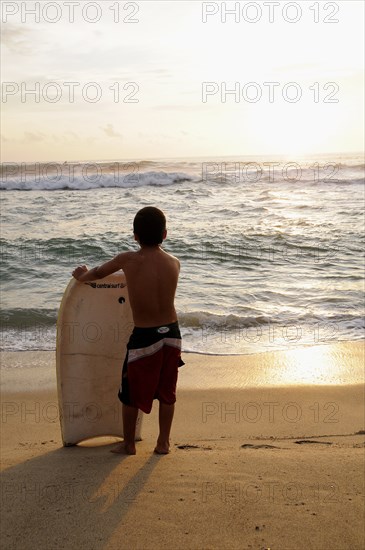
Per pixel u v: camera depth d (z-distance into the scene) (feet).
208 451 13.88
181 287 39.45
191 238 55.88
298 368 25.27
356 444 15.84
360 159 243.60
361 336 29.68
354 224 62.85
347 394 22.27
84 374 14.78
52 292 38.37
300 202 80.94
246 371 24.90
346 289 38.75
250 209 74.49
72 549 8.76
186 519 9.62
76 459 12.96
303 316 33.06
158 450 13.25
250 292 38.17
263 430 18.54
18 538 9.11
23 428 18.74
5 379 23.95
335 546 8.86
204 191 93.61
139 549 8.75
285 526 9.43
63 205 78.69
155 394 12.70
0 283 40.86
